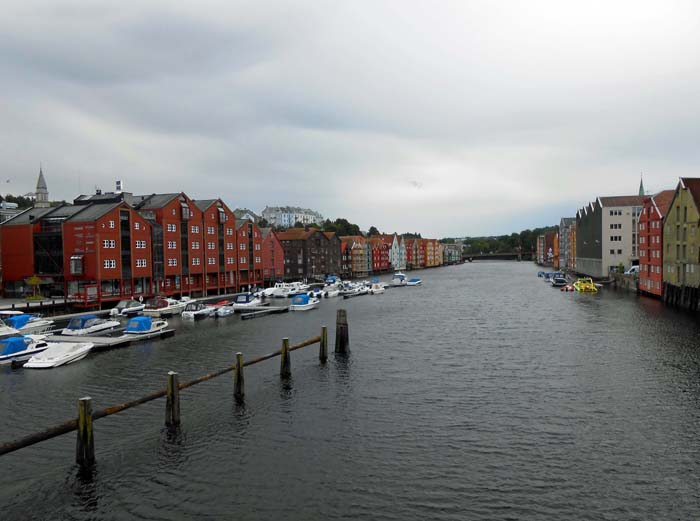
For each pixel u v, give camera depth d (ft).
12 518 68.44
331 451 86.84
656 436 91.35
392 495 72.69
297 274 520.83
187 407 108.58
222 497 72.79
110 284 263.70
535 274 642.22
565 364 141.38
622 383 122.31
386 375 133.18
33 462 83.76
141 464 82.53
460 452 85.81
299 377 131.54
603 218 447.01
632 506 69.26
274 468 81.05
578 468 79.87
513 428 95.76
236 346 174.19
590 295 340.39
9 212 409.49
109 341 172.65
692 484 74.79
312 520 66.95
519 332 195.11
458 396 115.03
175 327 219.00
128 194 307.78
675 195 271.49
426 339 183.73
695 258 244.83
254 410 106.63
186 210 311.68
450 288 434.71
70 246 257.75
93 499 72.69
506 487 74.43
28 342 160.56
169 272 299.79
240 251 371.97
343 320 158.61
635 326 201.98
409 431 94.94
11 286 278.87
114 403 113.09
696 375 128.06
